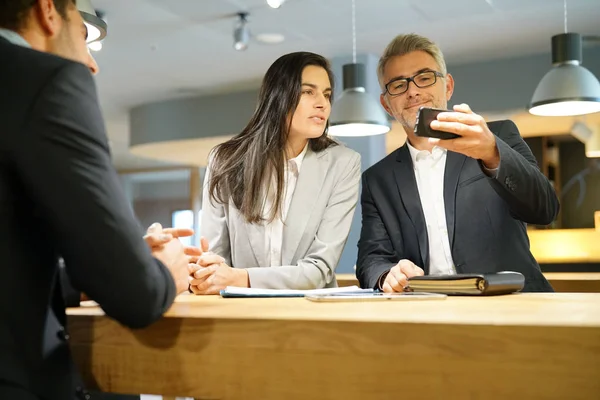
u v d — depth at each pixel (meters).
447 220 2.12
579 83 3.91
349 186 2.08
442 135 1.59
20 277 0.90
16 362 0.88
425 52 2.26
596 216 5.57
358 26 5.41
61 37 1.10
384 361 0.92
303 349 0.97
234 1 4.80
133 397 1.68
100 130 0.92
